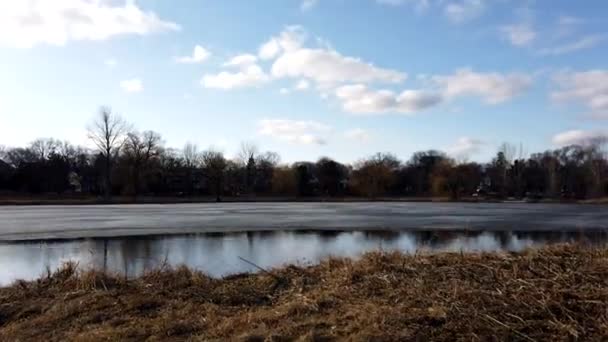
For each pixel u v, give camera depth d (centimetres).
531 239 2362
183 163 8988
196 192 8950
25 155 9600
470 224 3216
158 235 2456
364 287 733
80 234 2500
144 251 1881
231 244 2097
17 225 3023
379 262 862
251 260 1644
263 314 647
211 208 5550
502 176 9756
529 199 8525
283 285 844
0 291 891
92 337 604
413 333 521
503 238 2408
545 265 734
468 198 8938
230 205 6588
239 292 806
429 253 951
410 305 613
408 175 10319
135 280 934
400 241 2253
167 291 826
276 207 5938
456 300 605
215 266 1510
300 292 764
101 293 809
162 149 9056
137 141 7612
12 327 678
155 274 962
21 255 1800
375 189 9406
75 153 9419
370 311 602
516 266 734
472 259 835
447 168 9481
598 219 3778
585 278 648
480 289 638
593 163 9000
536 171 9794
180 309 718
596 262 727
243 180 9362
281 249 1938
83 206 6009
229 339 566
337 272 861
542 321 529
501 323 527
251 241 2216
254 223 3216
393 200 8512
